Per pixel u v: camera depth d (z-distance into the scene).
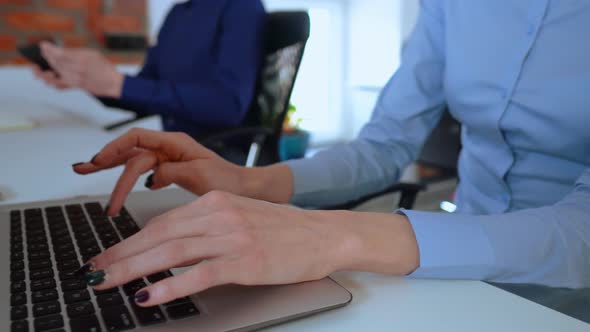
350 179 0.75
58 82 1.42
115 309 0.33
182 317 0.33
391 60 3.21
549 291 0.45
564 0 0.63
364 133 0.86
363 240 0.41
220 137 1.33
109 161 0.59
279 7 3.25
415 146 0.87
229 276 0.34
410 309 0.37
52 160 0.93
